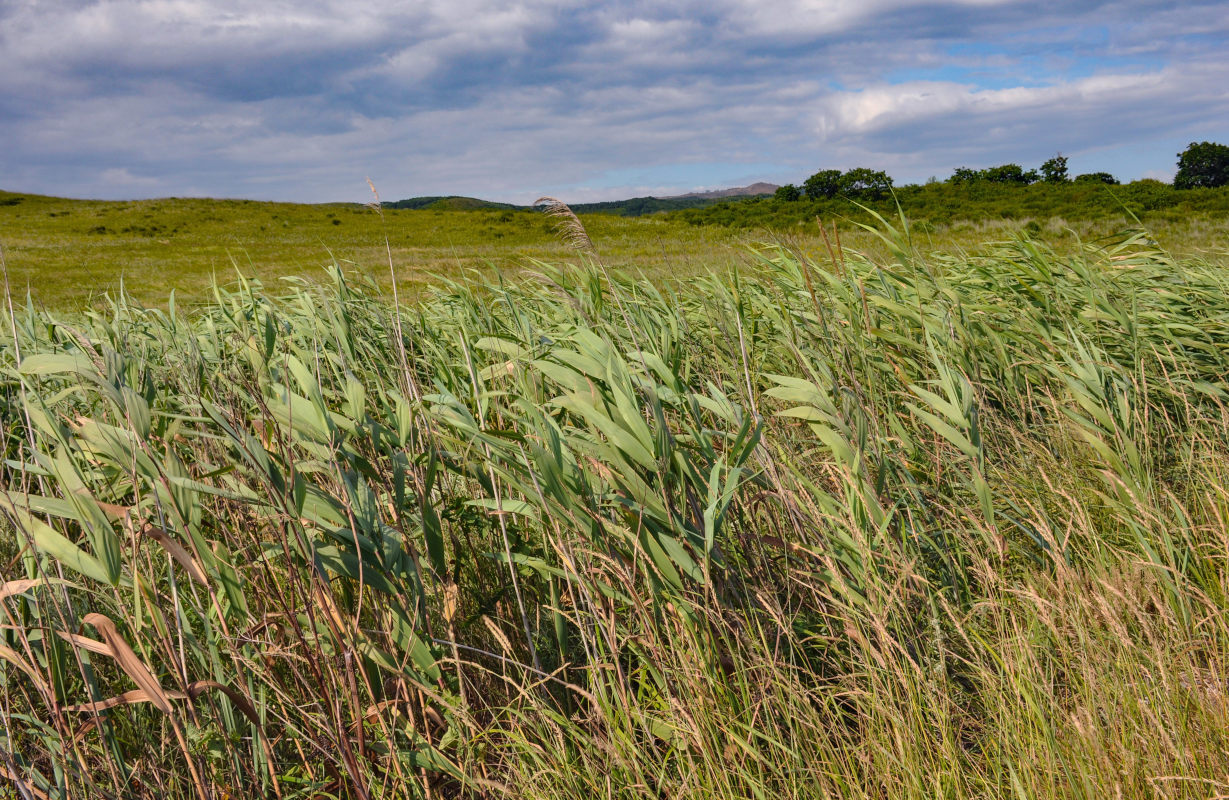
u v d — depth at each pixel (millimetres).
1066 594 2611
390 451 2588
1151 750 1937
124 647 1719
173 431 2318
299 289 5395
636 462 2490
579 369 2785
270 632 2314
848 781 1971
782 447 3320
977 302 5297
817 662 2678
